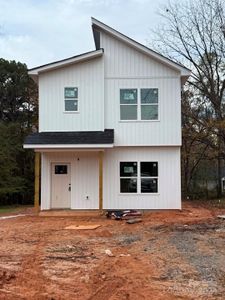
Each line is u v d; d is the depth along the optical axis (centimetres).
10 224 1791
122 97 2173
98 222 1816
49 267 1013
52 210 2122
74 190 2156
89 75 2156
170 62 2141
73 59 2130
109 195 2156
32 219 1942
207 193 3688
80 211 2088
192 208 2425
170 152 2170
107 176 2161
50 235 1482
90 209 2148
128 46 2172
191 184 3822
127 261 1063
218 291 808
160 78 2173
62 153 2166
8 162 3769
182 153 3609
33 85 4416
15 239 1405
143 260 1073
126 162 2170
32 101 4406
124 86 2175
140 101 2170
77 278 915
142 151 2172
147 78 2175
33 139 2045
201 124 3231
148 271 962
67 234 1500
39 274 950
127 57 2177
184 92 3450
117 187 2156
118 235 1472
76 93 2155
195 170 3844
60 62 2128
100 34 2181
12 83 4462
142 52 2166
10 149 3856
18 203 4103
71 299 773
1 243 1333
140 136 2161
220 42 3238
